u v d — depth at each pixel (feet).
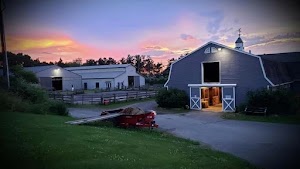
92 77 222.89
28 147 27.48
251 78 81.41
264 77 79.30
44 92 72.13
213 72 95.91
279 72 99.71
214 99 102.58
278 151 37.42
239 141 43.96
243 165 30.40
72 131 37.76
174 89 94.68
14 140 29.73
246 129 54.54
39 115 52.85
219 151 37.24
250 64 81.51
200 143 42.73
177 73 95.55
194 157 31.50
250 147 39.88
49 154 25.79
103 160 25.32
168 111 86.07
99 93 161.17
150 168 25.03
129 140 36.65
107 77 214.90
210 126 58.44
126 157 27.40
